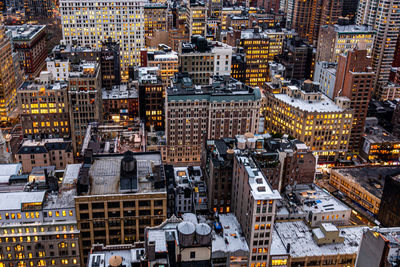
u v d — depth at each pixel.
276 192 148.00
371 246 133.12
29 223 148.38
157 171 156.75
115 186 152.50
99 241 153.25
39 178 172.25
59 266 155.12
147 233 127.56
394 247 125.38
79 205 145.50
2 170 192.62
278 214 189.25
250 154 175.25
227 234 161.38
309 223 192.25
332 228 169.75
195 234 109.38
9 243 148.12
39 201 147.75
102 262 125.62
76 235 150.25
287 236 172.38
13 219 147.75
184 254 110.06
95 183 153.88
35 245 150.25
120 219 150.50
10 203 147.75
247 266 155.88
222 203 185.38
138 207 149.75
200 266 110.12
